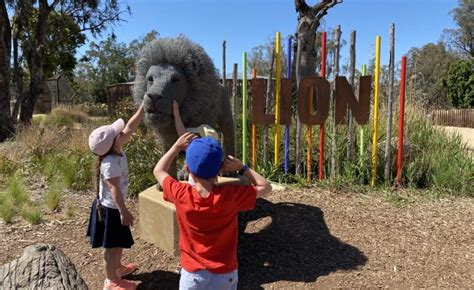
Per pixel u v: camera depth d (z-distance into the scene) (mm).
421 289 3428
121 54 53500
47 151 8641
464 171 6016
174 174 4340
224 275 2533
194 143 2488
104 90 53000
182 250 2613
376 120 5805
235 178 4250
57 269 2980
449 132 7598
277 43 5828
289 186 5805
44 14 18609
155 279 3691
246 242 4230
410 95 7820
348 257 3916
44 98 31469
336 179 5758
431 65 47594
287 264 3834
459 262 3854
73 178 6586
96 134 3264
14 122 16203
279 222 4566
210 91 4094
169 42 3934
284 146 6508
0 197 5738
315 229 4441
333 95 5930
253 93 5891
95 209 3451
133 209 5371
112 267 3477
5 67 15422
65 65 27078
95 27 22828
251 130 6637
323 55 5777
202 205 2473
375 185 5891
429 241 4242
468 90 37375
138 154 6031
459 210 5121
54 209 5551
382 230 4449
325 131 6672
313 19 7445
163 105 3660
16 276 2914
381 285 3480
